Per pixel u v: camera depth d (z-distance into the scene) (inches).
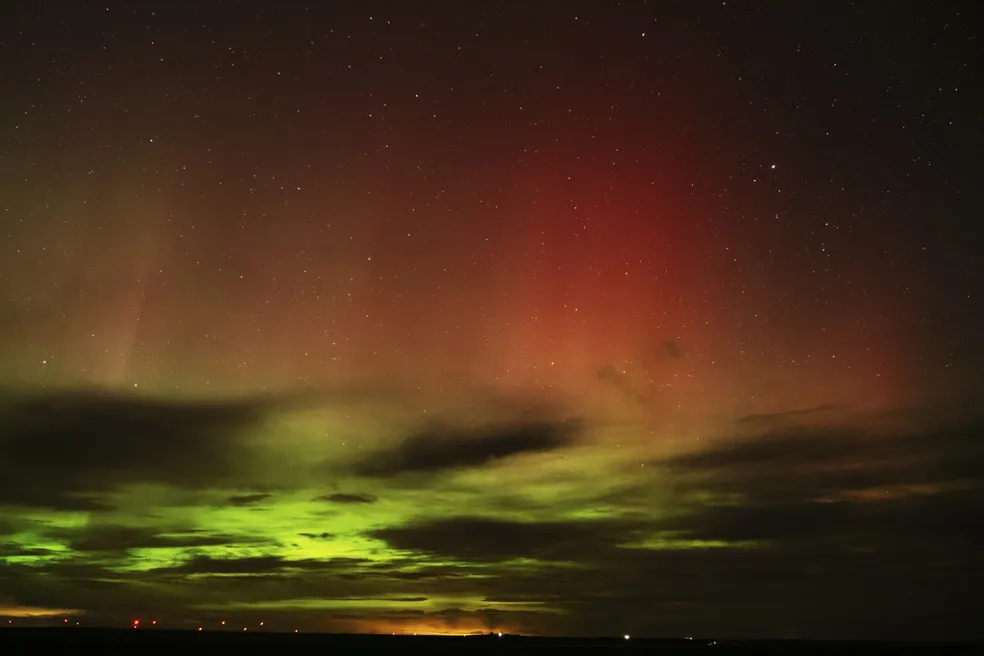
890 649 2226.9
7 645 1738.4
